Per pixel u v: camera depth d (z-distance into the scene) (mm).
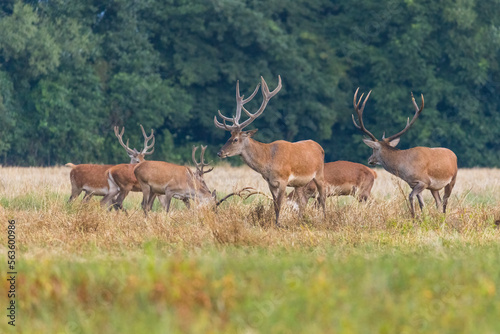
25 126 40281
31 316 5609
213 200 13695
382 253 8578
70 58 40938
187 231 10359
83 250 8953
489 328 5012
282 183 12539
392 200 13172
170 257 7898
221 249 8945
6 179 21016
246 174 28375
